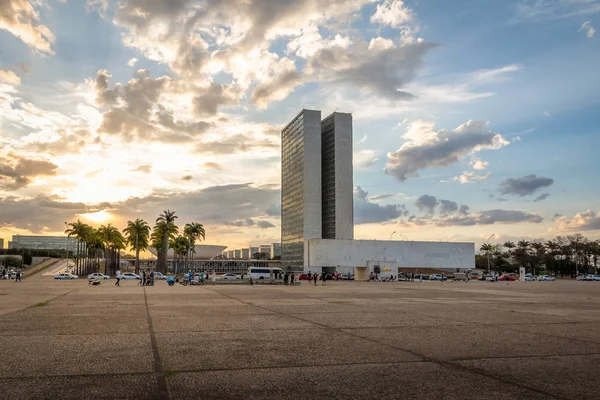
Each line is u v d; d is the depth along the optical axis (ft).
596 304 91.91
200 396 23.49
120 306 79.71
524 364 31.68
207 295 115.14
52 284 191.42
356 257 403.13
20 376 27.61
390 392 24.38
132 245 429.79
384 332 47.78
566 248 513.45
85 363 31.48
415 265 416.67
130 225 416.67
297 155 482.28
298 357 33.99
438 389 25.00
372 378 27.50
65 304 83.61
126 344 39.52
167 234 408.87
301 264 454.81
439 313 69.46
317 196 459.73
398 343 40.57
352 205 466.29
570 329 51.16
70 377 27.43
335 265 396.57
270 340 42.16
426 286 195.72
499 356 34.60
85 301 91.40
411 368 30.27
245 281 220.64
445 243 426.92
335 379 27.22
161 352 35.86
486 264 605.31
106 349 37.09
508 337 44.45
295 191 484.74
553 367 30.76
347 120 474.49
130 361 32.22
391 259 410.11
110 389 24.70
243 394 23.89
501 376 28.09
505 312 72.08
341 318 61.67
